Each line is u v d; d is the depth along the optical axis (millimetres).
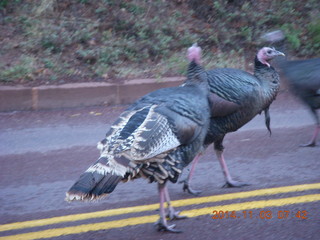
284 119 6891
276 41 7074
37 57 7633
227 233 5094
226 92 5352
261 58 5602
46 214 5336
